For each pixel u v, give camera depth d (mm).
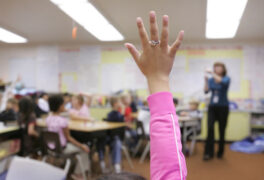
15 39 5262
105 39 5445
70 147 2865
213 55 5789
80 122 3658
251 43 5621
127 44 525
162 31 474
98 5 3119
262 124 5277
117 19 3576
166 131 497
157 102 506
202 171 3434
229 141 5418
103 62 6367
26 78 6652
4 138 3164
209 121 4016
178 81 5930
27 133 3039
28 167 1442
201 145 5152
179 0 2881
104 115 5824
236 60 5699
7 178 1419
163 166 488
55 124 2830
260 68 5598
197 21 3734
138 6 3082
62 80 6551
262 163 3873
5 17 3746
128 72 6254
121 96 4656
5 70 6691
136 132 4293
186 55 5898
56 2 3070
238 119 5281
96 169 3441
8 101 3621
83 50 6461
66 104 5035
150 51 500
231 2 2986
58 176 1470
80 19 3781
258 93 5617
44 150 2895
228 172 3418
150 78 511
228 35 4941
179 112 4598
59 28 4457
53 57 6562
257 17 3746
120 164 3443
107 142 3443
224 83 3807
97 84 6406
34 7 3309
